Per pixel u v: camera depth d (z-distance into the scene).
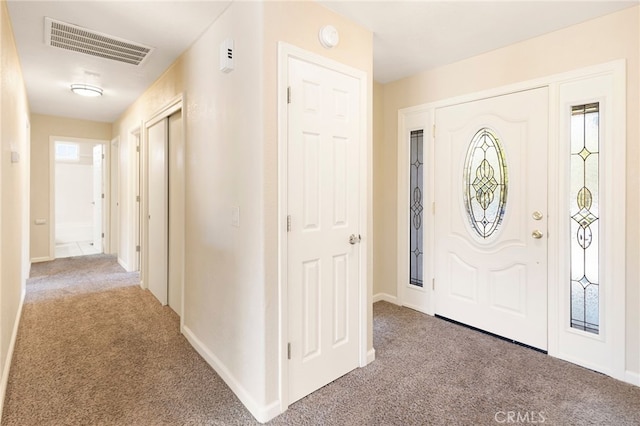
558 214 2.35
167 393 1.95
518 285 2.58
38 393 1.92
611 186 2.11
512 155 2.58
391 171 3.48
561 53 2.31
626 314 2.08
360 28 2.22
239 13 1.88
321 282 2.01
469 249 2.87
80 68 3.01
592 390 1.99
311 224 1.95
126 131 4.70
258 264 1.75
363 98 2.23
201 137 2.37
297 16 1.84
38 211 5.19
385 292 3.59
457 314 2.98
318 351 2.00
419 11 2.06
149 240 3.78
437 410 1.80
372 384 2.05
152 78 3.27
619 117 2.08
